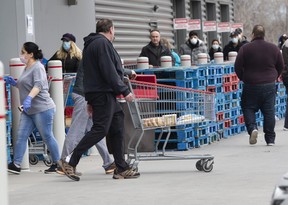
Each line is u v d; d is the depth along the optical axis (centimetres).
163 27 5431
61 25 3700
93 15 3991
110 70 2062
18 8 3100
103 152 2283
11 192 1989
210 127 3144
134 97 2173
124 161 2164
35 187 2062
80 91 2292
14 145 2416
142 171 2319
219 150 2878
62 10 3712
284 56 3297
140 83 2325
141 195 1878
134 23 4856
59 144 2516
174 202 1772
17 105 2397
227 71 3400
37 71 2248
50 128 2302
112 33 2134
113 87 2067
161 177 2175
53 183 2128
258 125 3775
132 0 4812
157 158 2231
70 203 1802
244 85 2927
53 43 3628
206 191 1911
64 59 2872
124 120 2286
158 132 2923
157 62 3466
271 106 2936
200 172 2259
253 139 2952
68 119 2725
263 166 2366
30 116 2288
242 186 1972
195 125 2992
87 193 1933
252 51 2881
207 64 3362
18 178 2250
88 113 2192
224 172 2248
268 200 1759
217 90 3259
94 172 2341
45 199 1867
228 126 3391
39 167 2520
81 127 2303
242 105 2972
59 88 2500
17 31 3097
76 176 2147
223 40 6912
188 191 1917
